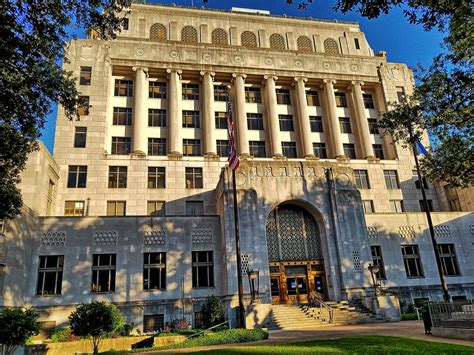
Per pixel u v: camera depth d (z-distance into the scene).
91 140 42.22
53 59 17.00
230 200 33.16
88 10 16.19
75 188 40.31
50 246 31.47
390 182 48.47
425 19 14.44
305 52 51.81
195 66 47.69
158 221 33.88
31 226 30.86
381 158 51.12
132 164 42.28
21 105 16.91
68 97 17.97
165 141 45.59
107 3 16.47
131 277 32.00
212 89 47.69
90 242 32.19
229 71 48.62
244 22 54.53
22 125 17.50
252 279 28.75
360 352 13.30
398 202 47.72
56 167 38.81
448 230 40.31
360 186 47.41
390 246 38.38
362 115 50.97
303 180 35.75
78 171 41.12
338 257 33.94
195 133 46.66
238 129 47.03
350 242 34.28
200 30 52.41
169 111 45.78
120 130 44.97
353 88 52.34
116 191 41.06
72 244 31.81
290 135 49.62
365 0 12.67
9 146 18.25
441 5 14.05
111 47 46.12
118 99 46.19
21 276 28.95
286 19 56.12
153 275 32.62
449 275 38.97
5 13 14.53
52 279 30.84
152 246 33.19
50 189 37.59
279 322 28.08
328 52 56.12
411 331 21.09
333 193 35.44
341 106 53.09
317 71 51.25
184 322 30.03
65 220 32.28
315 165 36.50
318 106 51.97
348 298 32.44
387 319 29.25
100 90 44.19
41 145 33.53
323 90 52.16
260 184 34.75
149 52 47.00
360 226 34.94
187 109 47.50
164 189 42.03
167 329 29.30
